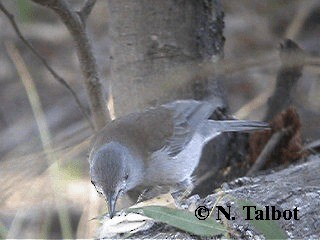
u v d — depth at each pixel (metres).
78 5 16.48
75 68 16.89
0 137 15.42
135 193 10.98
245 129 11.27
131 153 10.27
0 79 16.84
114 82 11.35
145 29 10.96
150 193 10.91
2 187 11.99
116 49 11.18
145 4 10.88
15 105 16.30
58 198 11.66
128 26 11.00
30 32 17.38
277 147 11.71
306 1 17.47
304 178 9.53
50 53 17.25
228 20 17.62
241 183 9.76
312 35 17.27
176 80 11.05
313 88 15.64
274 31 17.52
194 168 11.21
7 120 15.93
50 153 11.48
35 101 13.05
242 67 11.91
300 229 8.61
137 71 11.09
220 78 11.63
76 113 15.77
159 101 11.19
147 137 10.52
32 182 12.34
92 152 10.30
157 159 10.53
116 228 9.08
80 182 13.25
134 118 10.78
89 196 12.34
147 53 11.02
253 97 16.20
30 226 12.95
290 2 17.88
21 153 14.46
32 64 17.02
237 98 16.25
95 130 11.00
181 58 11.03
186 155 10.86
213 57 11.34
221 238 8.44
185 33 10.99
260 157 11.60
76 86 16.50
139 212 8.42
